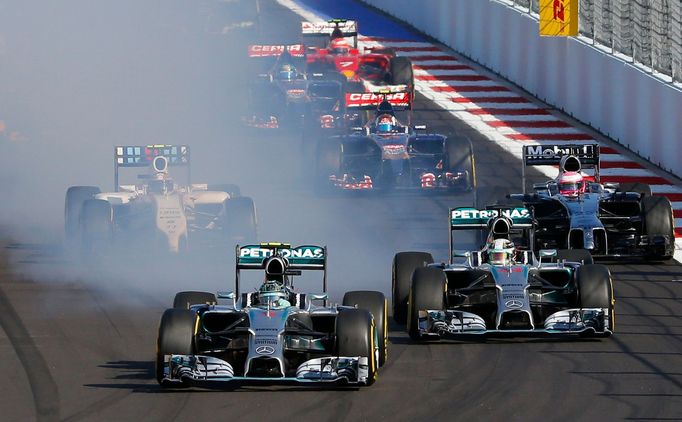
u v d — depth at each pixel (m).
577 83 130.62
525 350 58.72
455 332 59.47
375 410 48.34
